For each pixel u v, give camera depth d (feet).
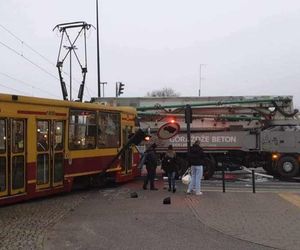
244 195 52.03
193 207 43.60
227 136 79.00
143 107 81.00
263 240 31.27
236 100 82.48
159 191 55.93
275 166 78.74
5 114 43.37
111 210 42.34
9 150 43.86
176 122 79.77
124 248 29.32
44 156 48.73
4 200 43.24
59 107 50.88
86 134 56.03
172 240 31.27
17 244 30.04
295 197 50.88
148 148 61.31
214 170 76.95
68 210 42.52
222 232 33.47
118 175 62.69
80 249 29.01
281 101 81.10
